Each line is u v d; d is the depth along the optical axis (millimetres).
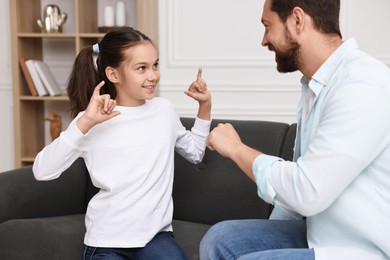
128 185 1775
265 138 2104
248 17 3357
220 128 1450
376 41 3268
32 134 3602
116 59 1798
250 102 3418
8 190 1993
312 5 1353
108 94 1757
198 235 1959
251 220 1661
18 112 3414
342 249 1309
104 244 1726
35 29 3594
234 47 3391
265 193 1331
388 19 3244
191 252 1809
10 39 3646
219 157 2143
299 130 1559
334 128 1234
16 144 3443
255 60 3377
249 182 2064
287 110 3391
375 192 1293
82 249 1820
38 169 1721
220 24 3383
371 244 1308
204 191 2119
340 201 1302
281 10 1382
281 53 1433
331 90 1341
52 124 3502
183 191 2154
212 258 1523
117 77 1836
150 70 1798
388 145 1259
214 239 1553
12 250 1841
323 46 1386
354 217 1290
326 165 1220
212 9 3377
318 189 1227
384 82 1261
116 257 1711
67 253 1806
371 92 1232
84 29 3410
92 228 1767
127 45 1776
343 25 3260
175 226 2051
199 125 2021
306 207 1258
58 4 3652
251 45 3377
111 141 1795
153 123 1862
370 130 1212
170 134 1888
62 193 2191
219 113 3443
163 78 3463
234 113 3428
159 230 1794
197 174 2150
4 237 1855
